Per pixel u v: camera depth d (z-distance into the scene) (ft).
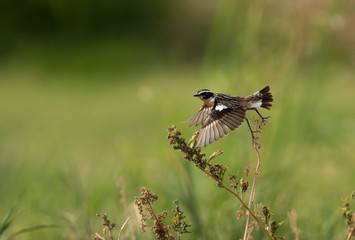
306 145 42.75
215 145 34.88
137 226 25.85
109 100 79.10
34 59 97.19
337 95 73.10
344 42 52.49
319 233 28.73
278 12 40.27
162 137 38.86
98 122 65.72
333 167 42.32
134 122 65.00
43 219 31.01
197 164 19.71
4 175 35.99
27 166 37.83
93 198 31.19
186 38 107.76
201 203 32.68
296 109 37.99
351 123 47.96
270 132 36.06
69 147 48.91
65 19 102.99
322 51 39.73
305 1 39.42
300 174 39.27
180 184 30.01
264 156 35.12
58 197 33.19
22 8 101.96
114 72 97.04
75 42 101.35
